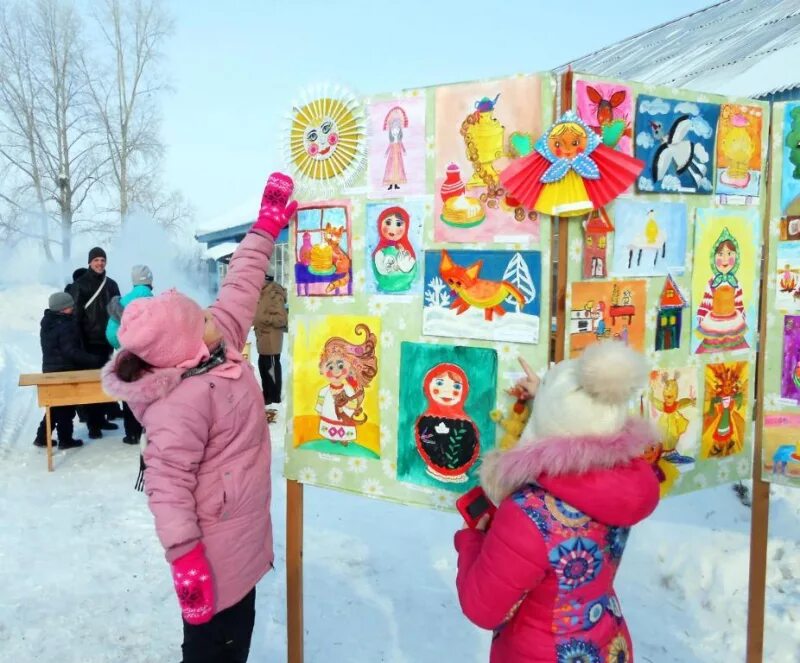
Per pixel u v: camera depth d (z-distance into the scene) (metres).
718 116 2.30
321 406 2.58
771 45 9.70
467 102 2.19
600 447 1.56
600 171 2.00
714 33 12.91
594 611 1.66
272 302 7.30
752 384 2.51
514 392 2.18
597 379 1.57
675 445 2.35
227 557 2.09
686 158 2.25
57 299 6.09
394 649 2.99
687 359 2.34
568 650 1.62
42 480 5.41
